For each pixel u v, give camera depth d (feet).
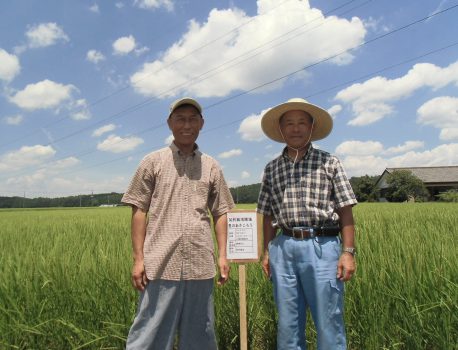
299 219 10.31
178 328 10.16
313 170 10.38
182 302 9.89
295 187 10.46
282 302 10.39
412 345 10.99
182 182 9.95
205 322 10.04
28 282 13.83
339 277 10.05
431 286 11.70
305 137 10.59
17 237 31.76
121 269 15.15
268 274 11.59
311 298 10.19
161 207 9.83
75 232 33.17
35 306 12.74
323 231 10.19
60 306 12.94
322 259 10.05
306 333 12.75
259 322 13.98
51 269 15.16
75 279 14.47
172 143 10.33
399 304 11.63
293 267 10.36
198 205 9.98
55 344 12.48
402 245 15.74
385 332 11.68
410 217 39.24
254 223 11.41
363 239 19.65
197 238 9.79
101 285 13.88
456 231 23.27
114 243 22.75
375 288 12.39
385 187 209.05
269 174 11.39
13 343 12.00
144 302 9.73
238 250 11.28
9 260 17.30
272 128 11.64
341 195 10.16
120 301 12.96
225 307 13.71
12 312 12.47
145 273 9.74
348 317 12.51
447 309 10.81
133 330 9.84
